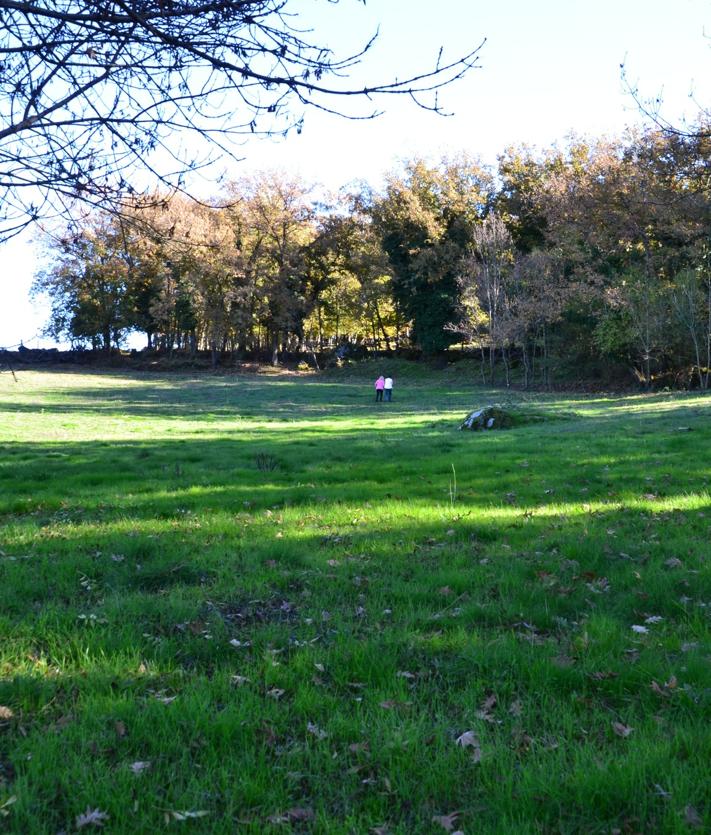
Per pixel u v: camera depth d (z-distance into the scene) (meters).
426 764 3.59
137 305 83.19
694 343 46.56
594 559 7.02
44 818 3.19
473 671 4.64
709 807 3.18
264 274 75.56
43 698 4.20
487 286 56.84
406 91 4.19
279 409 41.22
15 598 6.00
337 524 9.16
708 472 12.27
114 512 10.12
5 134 3.93
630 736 3.79
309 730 3.92
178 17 4.14
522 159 67.00
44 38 4.16
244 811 3.24
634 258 50.47
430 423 29.03
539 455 15.52
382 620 5.62
